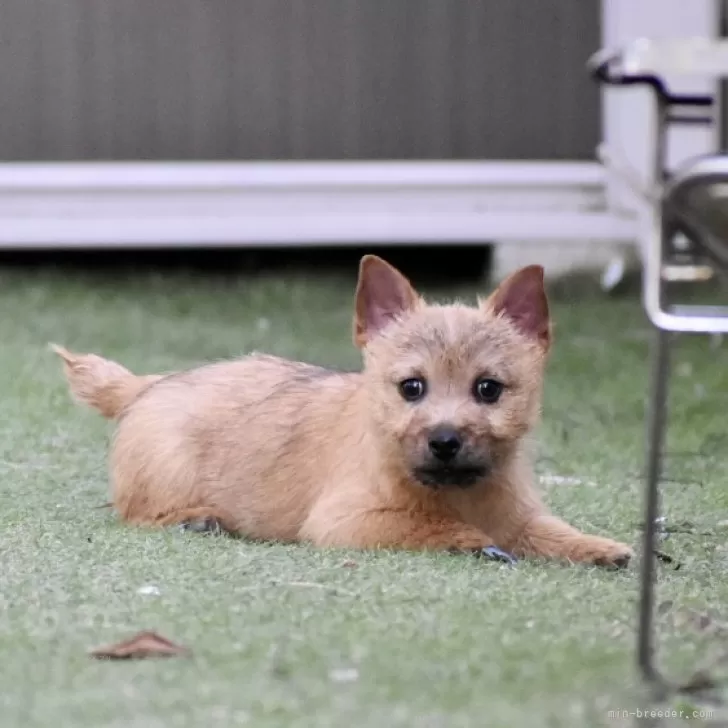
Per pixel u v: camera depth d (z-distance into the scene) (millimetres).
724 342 14992
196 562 7109
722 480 9828
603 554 7562
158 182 18000
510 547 7977
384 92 18359
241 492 8578
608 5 17641
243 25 18234
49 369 13422
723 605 6469
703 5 17047
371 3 18188
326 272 19109
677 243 7891
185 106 18375
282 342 14883
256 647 5609
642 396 12734
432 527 7820
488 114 18406
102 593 6457
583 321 16078
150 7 18188
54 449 10445
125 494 8711
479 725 4785
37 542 7582
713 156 5098
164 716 4871
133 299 17312
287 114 18375
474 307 8688
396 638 5727
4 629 5879
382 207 18109
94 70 18281
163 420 8820
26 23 18172
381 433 7984
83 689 5148
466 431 7723
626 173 13188
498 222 17984
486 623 5965
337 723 4797
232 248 19250
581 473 10078
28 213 18094
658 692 5129
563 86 18328
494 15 18234
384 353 8117
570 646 5645
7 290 17734
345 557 7371
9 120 18328
